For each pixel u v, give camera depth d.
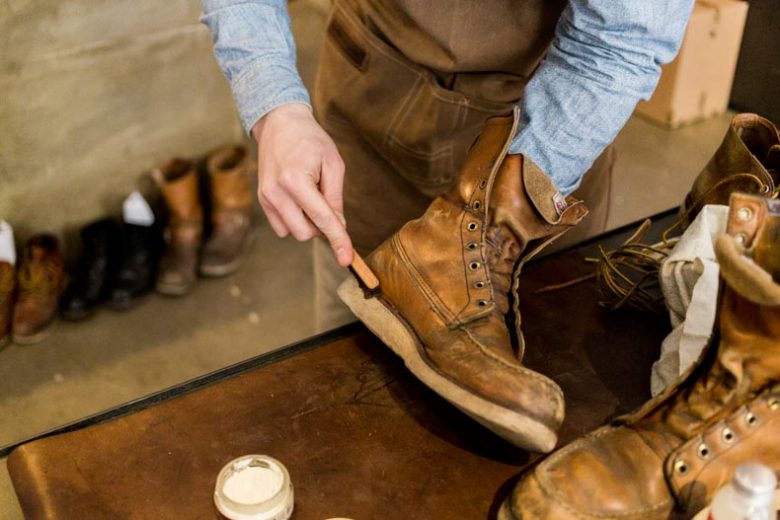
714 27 2.05
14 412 1.69
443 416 0.91
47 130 1.80
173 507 0.80
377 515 0.80
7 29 1.65
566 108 0.86
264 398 0.92
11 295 1.82
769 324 0.72
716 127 2.21
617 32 0.82
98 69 1.80
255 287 2.04
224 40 0.95
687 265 0.94
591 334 1.03
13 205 1.83
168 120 1.96
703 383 0.78
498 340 0.84
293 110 0.93
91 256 1.91
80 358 1.82
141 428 0.88
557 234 0.91
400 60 1.14
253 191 2.22
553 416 0.79
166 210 2.01
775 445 0.75
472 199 0.88
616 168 2.05
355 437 0.88
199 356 1.83
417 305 0.88
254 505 0.75
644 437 0.78
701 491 0.75
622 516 0.74
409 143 1.18
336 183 0.92
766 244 0.74
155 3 1.81
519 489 0.77
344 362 0.97
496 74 1.11
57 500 0.80
